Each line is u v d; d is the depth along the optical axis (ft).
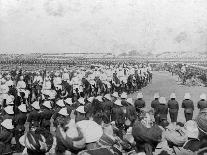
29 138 13.25
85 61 334.85
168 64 336.90
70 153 10.93
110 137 13.65
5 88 71.87
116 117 48.75
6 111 42.32
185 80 157.28
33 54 396.78
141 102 56.85
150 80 173.47
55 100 71.92
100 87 100.17
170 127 14.39
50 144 18.90
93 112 51.55
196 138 13.50
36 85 87.97
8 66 257.55
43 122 45.47
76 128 10.37
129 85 118.93
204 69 194.59
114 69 138.72
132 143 21.40
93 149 10.44
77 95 86.94
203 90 129.18
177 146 13.60
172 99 60.23
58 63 281.95
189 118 59.41
